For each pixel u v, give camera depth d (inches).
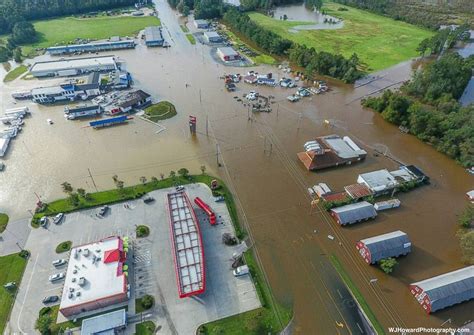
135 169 3786.9
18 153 4045.3
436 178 3789.4
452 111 4643.2
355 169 3900.1
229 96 5403.5
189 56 6894.7
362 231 3112.7
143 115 4822.8
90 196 3371.1
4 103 5098.4
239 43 7613.2
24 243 2910.9
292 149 4202.8
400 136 4554.6
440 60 5644.7
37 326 2258.9
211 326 2347.4
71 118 4717.0
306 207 3341.5
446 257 2886.3
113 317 2331.4
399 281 2687.0
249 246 2933.1
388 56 7081.7
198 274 2588.6
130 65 6437.0
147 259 2792.8
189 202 3169.3
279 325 2370.8
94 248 2751.0
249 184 3604.8
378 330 2358.5
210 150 4128.9
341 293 2591.0
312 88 5753.0
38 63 6117.1
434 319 2432.3
